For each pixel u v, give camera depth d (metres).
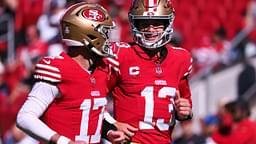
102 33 15.20
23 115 14.59
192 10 42.81
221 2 43.50
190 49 39.47
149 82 16.42
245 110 27.69
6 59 38.81
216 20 42.62
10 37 39.47
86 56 15.33
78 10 15.31
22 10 39.69
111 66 16.16
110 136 15.80
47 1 38.69
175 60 16.67
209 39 40.81
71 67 15.05
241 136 27.47
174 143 29.75
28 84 34.69
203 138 28.92
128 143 16.36
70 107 15.06
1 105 33.53
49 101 14.89
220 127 28.02
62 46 35.94
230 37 41.94
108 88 16.28
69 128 15.11
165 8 16.17
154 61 16.52
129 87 16.42
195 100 35.38
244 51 38.91
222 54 38.44
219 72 35.78
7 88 36.53
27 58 36.78
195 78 35.50
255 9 43.81
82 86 15.12
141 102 16.39
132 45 16.59
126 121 16.45
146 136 16.41
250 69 35.75
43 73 14.84
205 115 34.22
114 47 16.44
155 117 16.42
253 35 39.75
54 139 14.39
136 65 16.42
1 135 32.72
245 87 35.69
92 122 15.34
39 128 14.46
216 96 35.56
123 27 36.41
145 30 16.30
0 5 40.50
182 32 41.19
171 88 16.52
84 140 15.27
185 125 28.97
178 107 16.17
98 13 15.35
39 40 36.94
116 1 38.50
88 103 15.20
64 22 15.33
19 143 29.70
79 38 15.17
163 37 16.30
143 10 16.14
